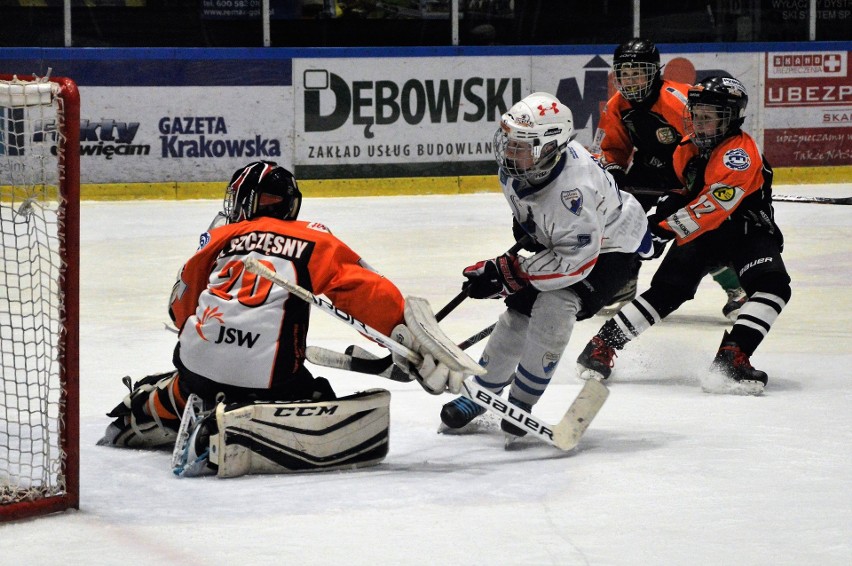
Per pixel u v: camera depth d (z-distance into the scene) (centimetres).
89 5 2562
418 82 2617
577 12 2773
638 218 859
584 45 2689
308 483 692
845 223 2166
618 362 1116
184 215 2273
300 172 2589
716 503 650
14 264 1522
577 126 2703
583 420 769
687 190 1106
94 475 707
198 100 2520
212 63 2517
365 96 2595
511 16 2745
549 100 775
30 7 2519
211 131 2534
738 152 1027
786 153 2788
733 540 584
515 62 2656
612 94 2709
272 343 718
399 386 994
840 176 2809
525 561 553
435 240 1939
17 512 609
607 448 784
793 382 1012
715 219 1016
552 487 685
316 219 2202
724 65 2744
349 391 966
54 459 649
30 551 565
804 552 565
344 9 2669
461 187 2648
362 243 1902
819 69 2784
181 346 731
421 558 557
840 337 1223
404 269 1652
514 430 778
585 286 823
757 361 1105
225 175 2553
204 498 659
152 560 552
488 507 643
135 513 628
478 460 754
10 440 758
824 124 2800
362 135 2603
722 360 977
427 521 616
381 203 2467
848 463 736
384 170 2623
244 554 561
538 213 787
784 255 1816
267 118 2559
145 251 1841
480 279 819
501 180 816
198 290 746
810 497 660
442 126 2638
